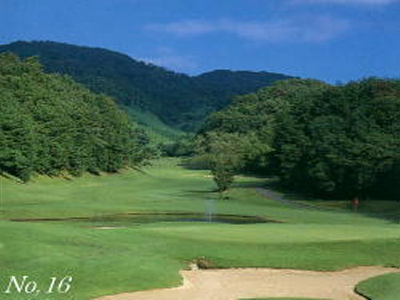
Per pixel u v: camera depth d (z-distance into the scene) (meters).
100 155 136.50
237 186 118.19
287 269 30.47
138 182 130.12
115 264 27.58
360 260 32.09
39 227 34.44
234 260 30.84
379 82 113.56
